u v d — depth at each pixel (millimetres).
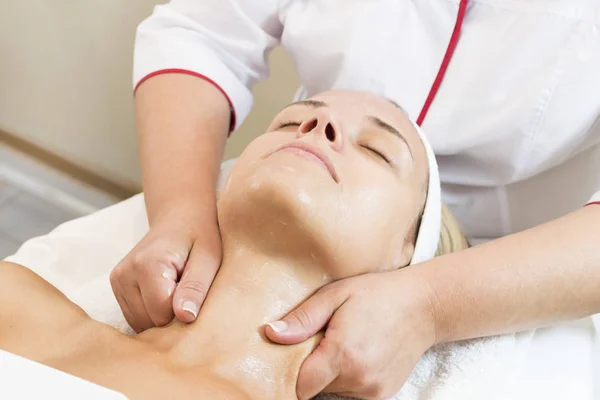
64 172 1804
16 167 1811
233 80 977
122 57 1560
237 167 680
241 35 985
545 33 816
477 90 859
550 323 707
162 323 654
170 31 973
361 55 890
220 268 674
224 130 934
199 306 637
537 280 665
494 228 991
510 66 838
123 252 924
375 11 883
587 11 802
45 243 924
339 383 619
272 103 1439
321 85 979
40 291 658
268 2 967
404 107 899
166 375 567
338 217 628
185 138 859
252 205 625
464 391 672
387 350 621
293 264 655
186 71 924
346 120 708
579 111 823
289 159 634
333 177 642
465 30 877
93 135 1720
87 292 799
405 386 696
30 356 589
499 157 879
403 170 702
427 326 661
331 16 915
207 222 742
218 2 971
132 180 1746
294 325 616
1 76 1751
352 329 607
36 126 1784
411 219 707
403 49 886
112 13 1508
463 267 671
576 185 916
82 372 562
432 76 890
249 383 602
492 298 661
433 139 894
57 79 1678
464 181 940
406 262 715
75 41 1594
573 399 681
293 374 613
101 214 987
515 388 681
